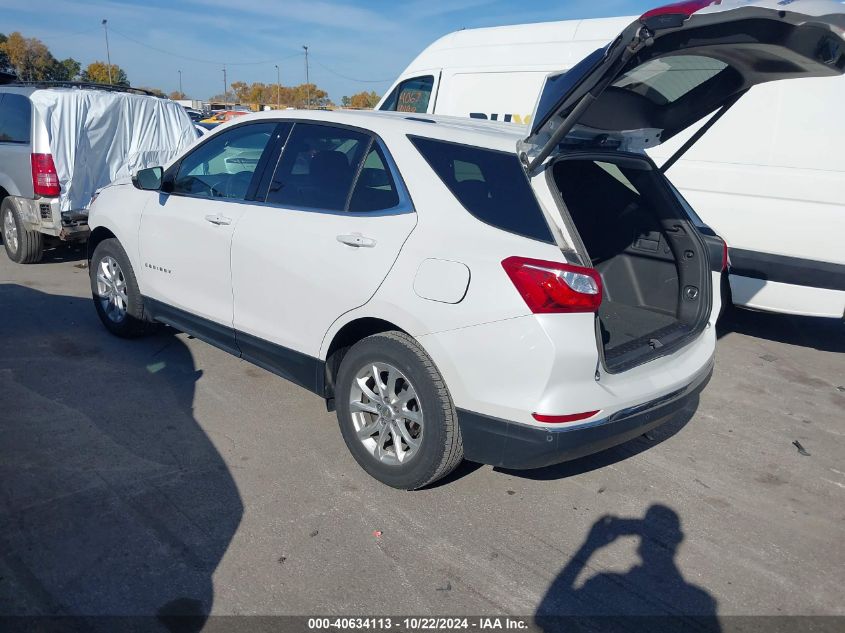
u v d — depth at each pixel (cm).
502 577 300
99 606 267
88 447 383
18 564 287
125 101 782
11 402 430
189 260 451
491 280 302
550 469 394
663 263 416
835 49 290
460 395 316
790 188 569
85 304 638
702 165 612
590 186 439
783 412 493
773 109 571
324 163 384
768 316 729
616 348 347
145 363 506
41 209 730
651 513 357
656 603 290
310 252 370
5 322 578
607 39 689
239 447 395
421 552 312
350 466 380
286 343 395
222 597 277
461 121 412
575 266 294
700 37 278
